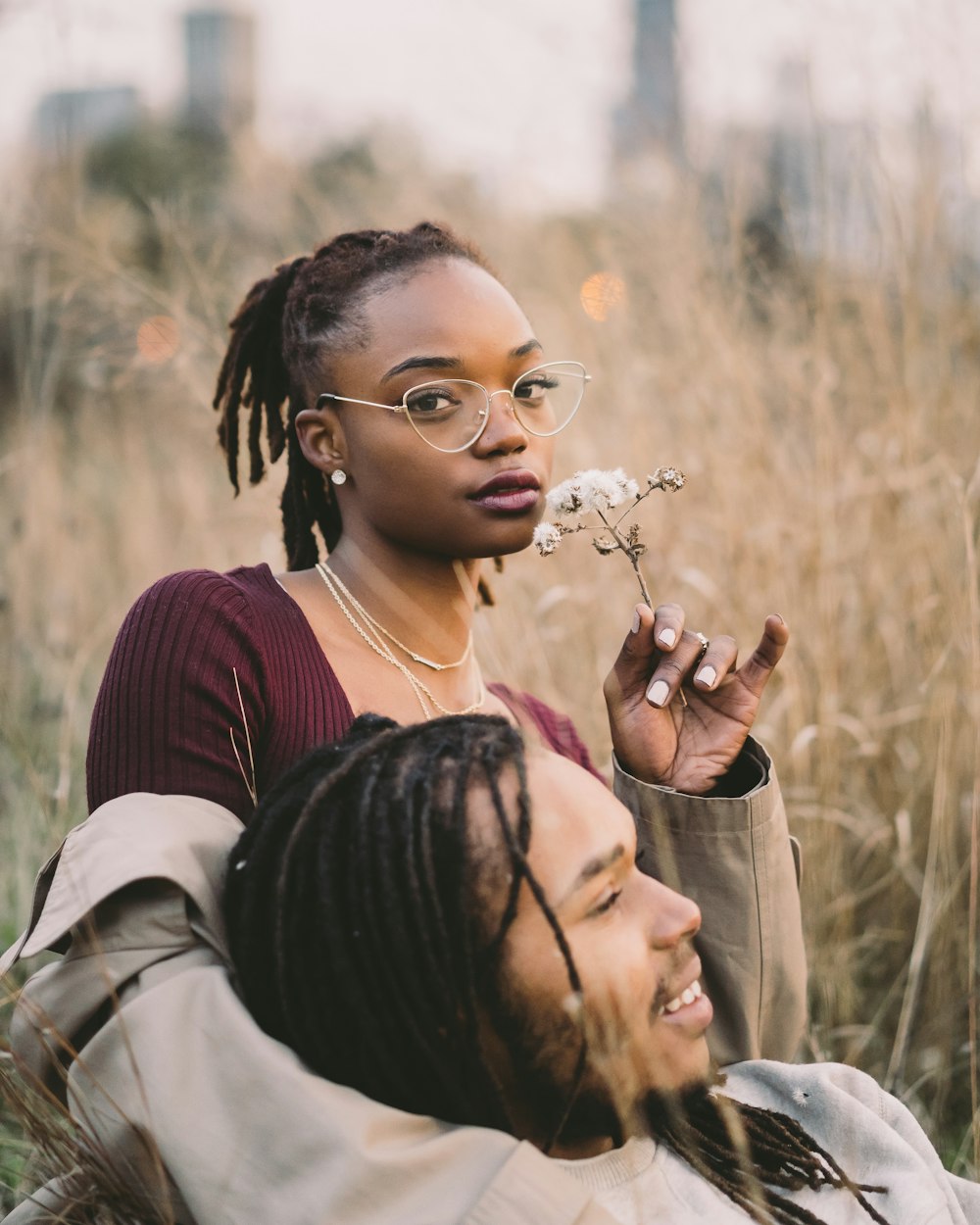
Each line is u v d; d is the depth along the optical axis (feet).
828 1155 4.43
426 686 5.78
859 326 10.50
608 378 10.77
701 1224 4.15
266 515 9.39
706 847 5.15
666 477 5.29
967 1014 7.88
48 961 7.72
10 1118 5.91
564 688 9.18
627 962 4.00
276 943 3.97
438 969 3.85
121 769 5.15
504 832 3.89
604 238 11.39
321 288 5.61
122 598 12.30
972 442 9.66
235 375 6.34
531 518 5.45
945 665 8.87
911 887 8.56
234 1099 3.87
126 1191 4.19
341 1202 3.65
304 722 5.37
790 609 9.26
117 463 14.40
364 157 14.34
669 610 5.32
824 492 9.45
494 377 5.37
